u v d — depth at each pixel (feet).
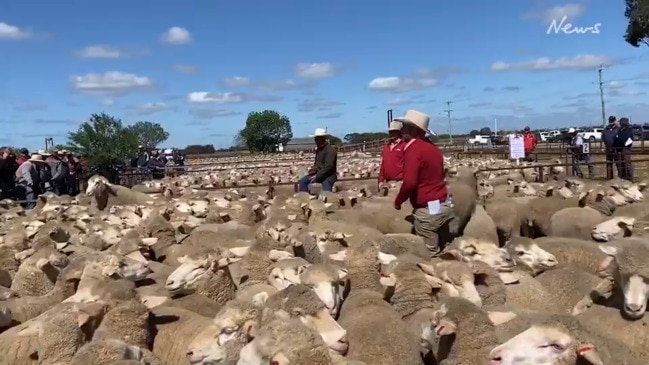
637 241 11.41
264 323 9.30
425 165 16.56
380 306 11.57
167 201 27.68
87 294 11.14
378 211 21.90
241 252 14.66
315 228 17.99
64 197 29.30
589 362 7.96
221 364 9.62
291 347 8.00
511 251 15.12
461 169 31.89
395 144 25.75
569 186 29.91
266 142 161.07
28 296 13.88
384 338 10.22
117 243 16.93
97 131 62.13
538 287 13.23
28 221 22.38
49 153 41.93
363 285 12.76
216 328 9.82
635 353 10.32
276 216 18.94
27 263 14.90
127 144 63.31
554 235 21.38
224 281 14.11
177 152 84.07
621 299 11.29
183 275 13.76
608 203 23.30
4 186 34.22
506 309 10.95
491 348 9.28
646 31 62.64
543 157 65.21
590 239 20.17
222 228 20.59
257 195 32.09
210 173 60.59
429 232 16.79
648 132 95.55
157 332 11.53
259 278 14.20
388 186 25.77
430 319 10.17
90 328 10.70
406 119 16.69
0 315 11.86
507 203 22.95
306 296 10.08
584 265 15.55
